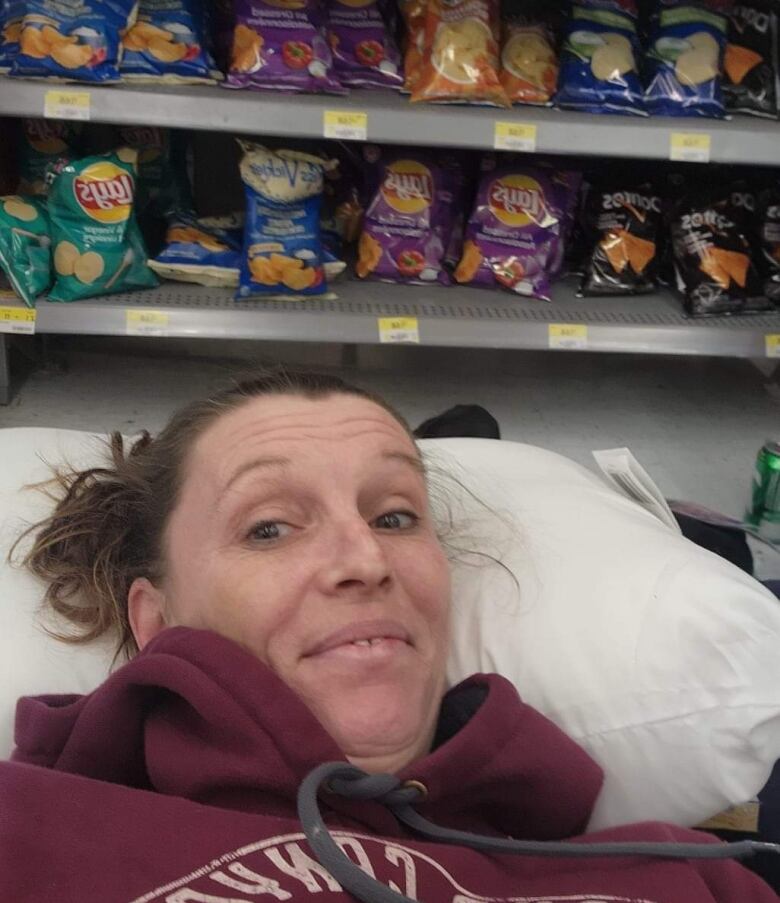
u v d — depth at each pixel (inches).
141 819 27.9
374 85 96.7
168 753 31.6
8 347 102.5
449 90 92.5
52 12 84.9
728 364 125.2
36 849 26.9
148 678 31.3
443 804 33.3
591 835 32.6
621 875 30.6
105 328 93.2
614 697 37.1
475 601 41.7
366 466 35.9
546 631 39.4
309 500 35.2
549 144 92.3
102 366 110.2
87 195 90.8
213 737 31.5
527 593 40.9
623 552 40.8
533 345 99.3
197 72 90.0
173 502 38.0
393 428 38.5
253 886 26.6
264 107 88.2
